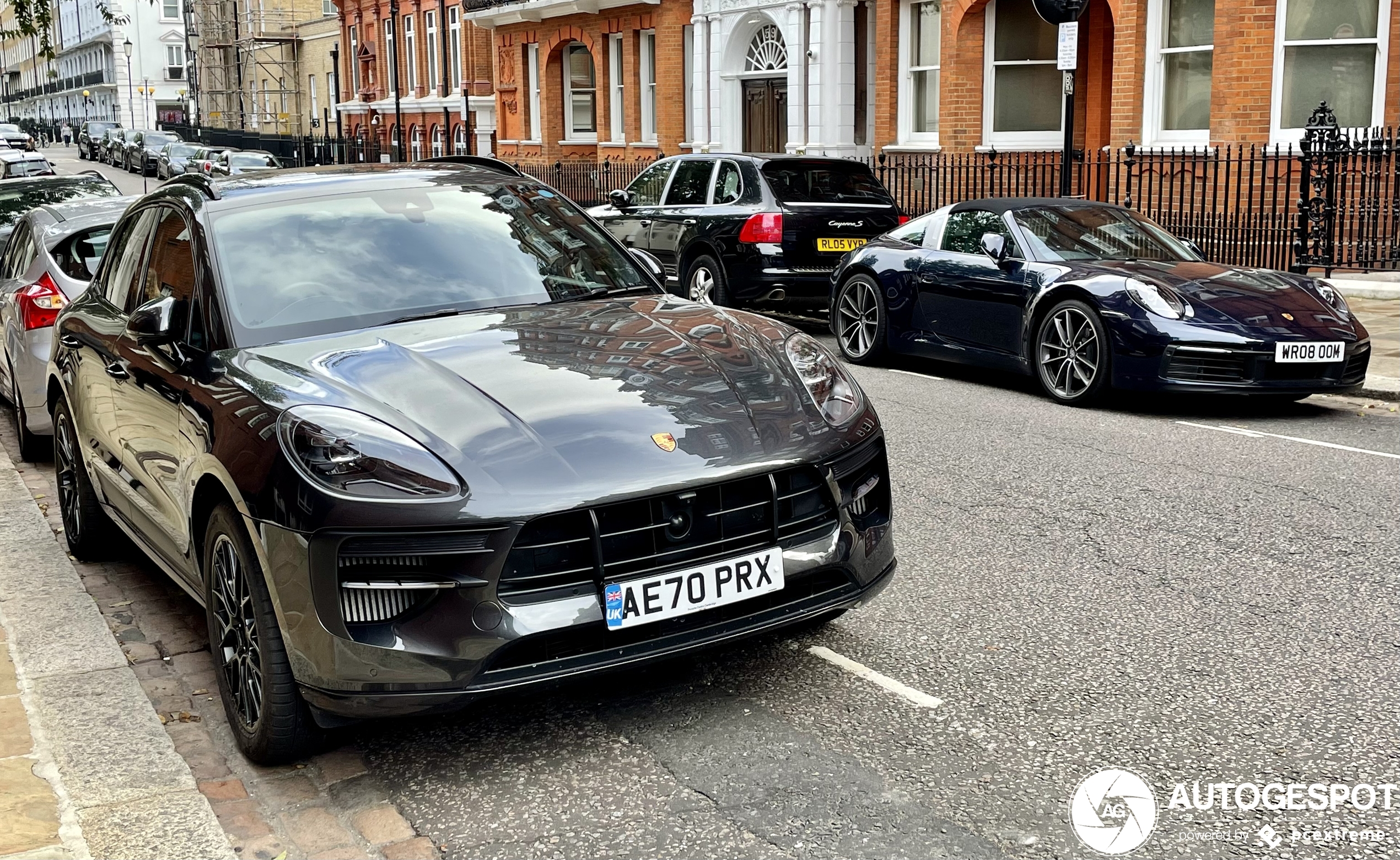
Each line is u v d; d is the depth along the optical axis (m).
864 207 12.68
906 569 5.28
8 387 8.50
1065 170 12.93
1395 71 14.47
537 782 3.52
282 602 3.39
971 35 18.73
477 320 4.29
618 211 14.34
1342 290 13.71
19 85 129.75
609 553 3.38
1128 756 3.54
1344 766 3.46
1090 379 8.78
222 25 69.56
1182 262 9.35
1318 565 5.21
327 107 56.16
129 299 5.13
